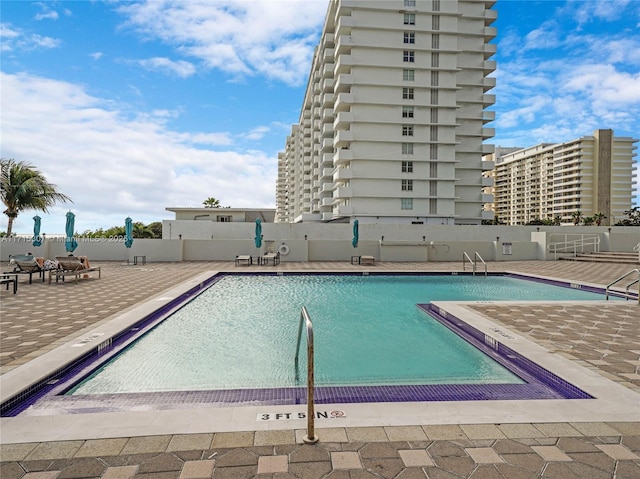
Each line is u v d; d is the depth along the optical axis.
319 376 4.79
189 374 4.81
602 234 22.12
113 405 3.58
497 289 12.35
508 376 4.73
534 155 121.81
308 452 2.54
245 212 48.78
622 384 3.81
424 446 2.63
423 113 44.25
